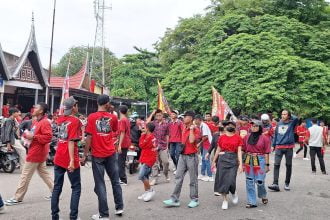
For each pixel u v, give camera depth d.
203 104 29.31
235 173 7.40
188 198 8.30
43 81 22.86
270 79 26.56
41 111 7.45
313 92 27.20
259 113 26.25
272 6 33.66
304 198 8.56
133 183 10.14
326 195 8.98
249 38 28.19
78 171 6.18
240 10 33.25
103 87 34.62
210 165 10.59
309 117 27.38
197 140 7.48
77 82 28.84
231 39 28.81
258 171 7.61
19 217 6.44
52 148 12.88
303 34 30.48
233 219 6.64
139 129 11.98
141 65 40.09
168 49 39.41
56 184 6.17
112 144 6.54
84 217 6.55
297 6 33.69
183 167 7.50
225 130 7.57
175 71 33.22
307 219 6.79
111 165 6.54
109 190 8.98
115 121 6.55
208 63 30.31
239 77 27.03
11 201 7.35
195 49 34.41
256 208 7.50
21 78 21.09
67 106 6.16
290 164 9.46
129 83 38.66
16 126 11.13
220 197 8.46
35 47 21.44
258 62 27.30
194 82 30.73
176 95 31.86
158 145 10.25
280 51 27.67
